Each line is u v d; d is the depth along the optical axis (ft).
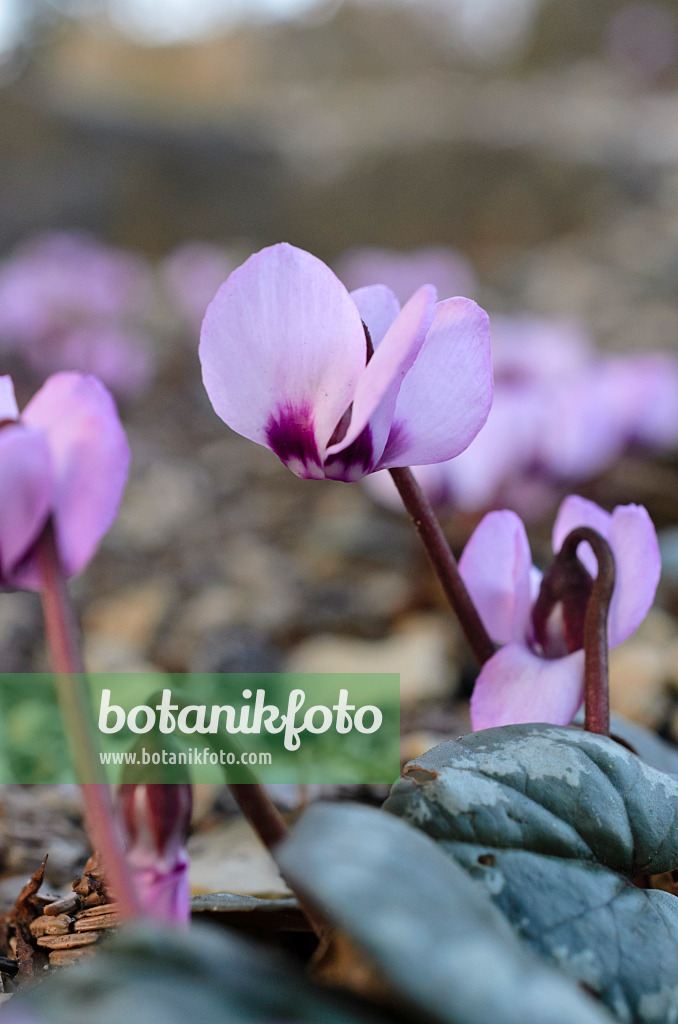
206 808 0.79
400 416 0.55
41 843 0.74
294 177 5.02
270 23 7.78
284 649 1.28
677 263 3.57
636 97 6.45
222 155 5.00
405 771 0.54
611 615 0.59
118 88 6.79
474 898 0.48
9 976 0.60
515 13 7.98
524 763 0.55
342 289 0.54
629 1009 0.51
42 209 4.70
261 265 0.54
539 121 5.16
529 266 4.07
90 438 0.50
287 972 0.47
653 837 0.54
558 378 1.25
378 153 4.95
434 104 5.82
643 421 1.31
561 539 0.63
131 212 4.93
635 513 0.59
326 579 1.50
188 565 1.61
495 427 1.04
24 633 1.23
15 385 2.24
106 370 2.26
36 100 5.10
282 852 0.48
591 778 0.55
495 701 0.59
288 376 0.54
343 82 7.59
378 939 0.46
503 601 0.61
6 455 0.49
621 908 0.53
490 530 0.61
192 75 7.27
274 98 6.73
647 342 2.60
